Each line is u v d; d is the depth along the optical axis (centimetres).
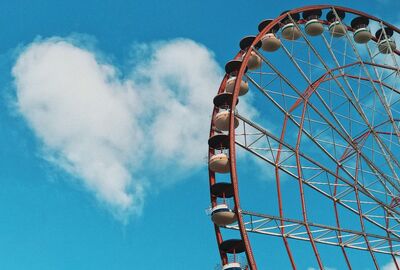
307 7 4103
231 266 3278
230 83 3853
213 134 3753
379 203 3709
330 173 3644
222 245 3344
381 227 3762
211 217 3450
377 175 3706
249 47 3628
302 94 3722
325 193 3650
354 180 3741
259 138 3481
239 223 2950
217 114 3688
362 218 3653
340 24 4034
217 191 3522
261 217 3105
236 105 3503
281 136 3662
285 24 4156
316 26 4212
